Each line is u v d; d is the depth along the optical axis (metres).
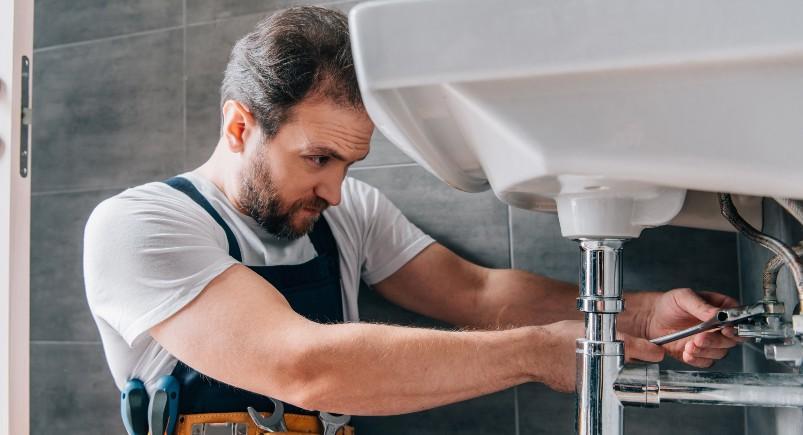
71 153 1.56
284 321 0.84
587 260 0.55
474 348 0.77
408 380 0.77
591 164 0.37
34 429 1.54
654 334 1.00
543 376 0.78
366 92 0.38
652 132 0.36
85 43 1.56
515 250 1.25
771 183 0.35
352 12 0.38
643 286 1.18
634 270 1.18
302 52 0.93
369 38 0.38
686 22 0.32
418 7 0.36
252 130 1.00
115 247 0.95
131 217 0.97
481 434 1.24
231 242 1.07
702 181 0.36
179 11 1.49
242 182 1.04
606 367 0.54
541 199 0.67
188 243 0.94
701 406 1.12
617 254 0.55
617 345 0.54
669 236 1.17
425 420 1.28
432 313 1.22
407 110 0.42
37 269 1.56
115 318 0.93
